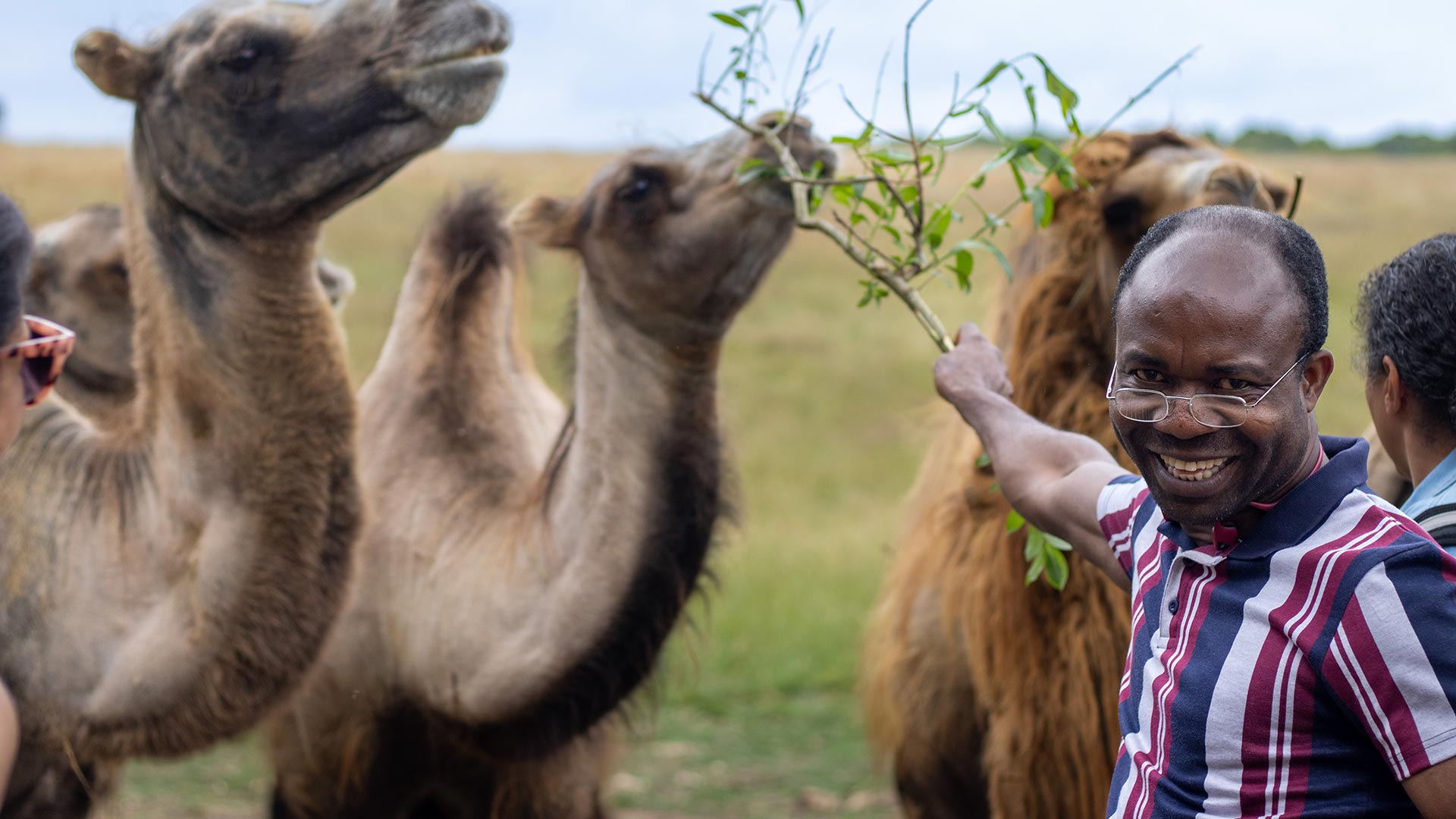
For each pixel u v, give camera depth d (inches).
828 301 1067.9
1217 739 74.9
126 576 156.9
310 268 154.8
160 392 157.2
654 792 271.6
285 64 146.5
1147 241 80.0
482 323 201.6
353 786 186.2
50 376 81.2
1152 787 79.0
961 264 124.1
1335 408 548.7
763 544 444.5
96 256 213.3
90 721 154.4
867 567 425.1
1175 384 76.5
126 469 161.8
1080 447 103.4
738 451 185.8
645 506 162.7
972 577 160.9
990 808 172.6
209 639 151.2
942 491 178.5
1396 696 69.7
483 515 178.9
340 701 181.5
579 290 173.6
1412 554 71.4
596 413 165.3
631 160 161.8
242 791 276.7
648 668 167.8
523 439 196.5
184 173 150.6
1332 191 1427.2
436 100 145.5
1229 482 76.2
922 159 126.0
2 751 66.2
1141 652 82.9
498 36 146.6
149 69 151.9
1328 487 76.4
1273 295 74.9
